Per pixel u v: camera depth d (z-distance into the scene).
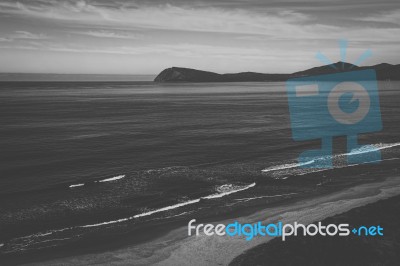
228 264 14.07
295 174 28.59
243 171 29.59
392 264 13.10
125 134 49.78
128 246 15.98
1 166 31.31
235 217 19.27
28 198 22.94
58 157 34.94
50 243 16.36
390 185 25.30
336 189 24.45
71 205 21.56
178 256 14.96
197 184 25.80
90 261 14.66
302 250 14.45
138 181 26.66
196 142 43.72
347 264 13.20
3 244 16.23
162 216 19.64
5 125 58.31
